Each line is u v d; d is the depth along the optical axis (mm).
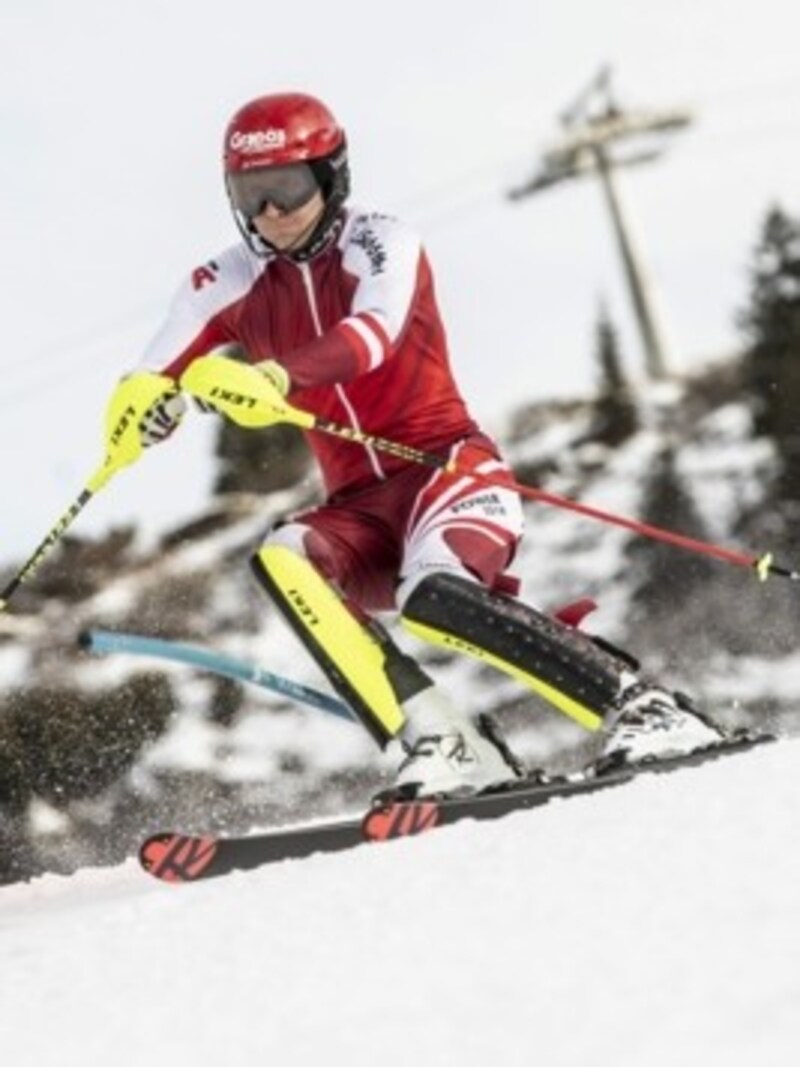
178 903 7703
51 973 6801
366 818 9180
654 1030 4926
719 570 40906
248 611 37031
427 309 10359
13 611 39812
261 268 10398
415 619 9992
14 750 22859
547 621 10070
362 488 10414
